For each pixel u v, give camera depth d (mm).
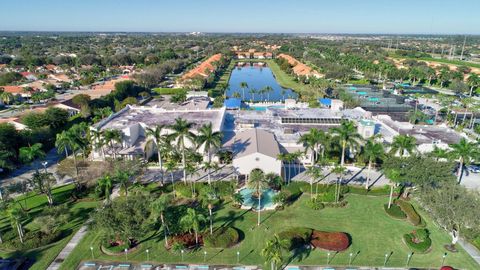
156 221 65625
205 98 177625
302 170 93812
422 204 67562
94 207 74250
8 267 55438
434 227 67125
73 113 148125
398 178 71500
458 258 58188
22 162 97188
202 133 85500
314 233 63062
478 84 189500
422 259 57938
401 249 60375
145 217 59719
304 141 84938
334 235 62312
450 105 152750
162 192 80375
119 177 71500
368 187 82375
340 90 183125
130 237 58062
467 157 79812
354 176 89688
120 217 57125
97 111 143375
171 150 89375
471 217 55469
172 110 127938
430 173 68562
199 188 80375
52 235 62719
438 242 62344
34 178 73188
